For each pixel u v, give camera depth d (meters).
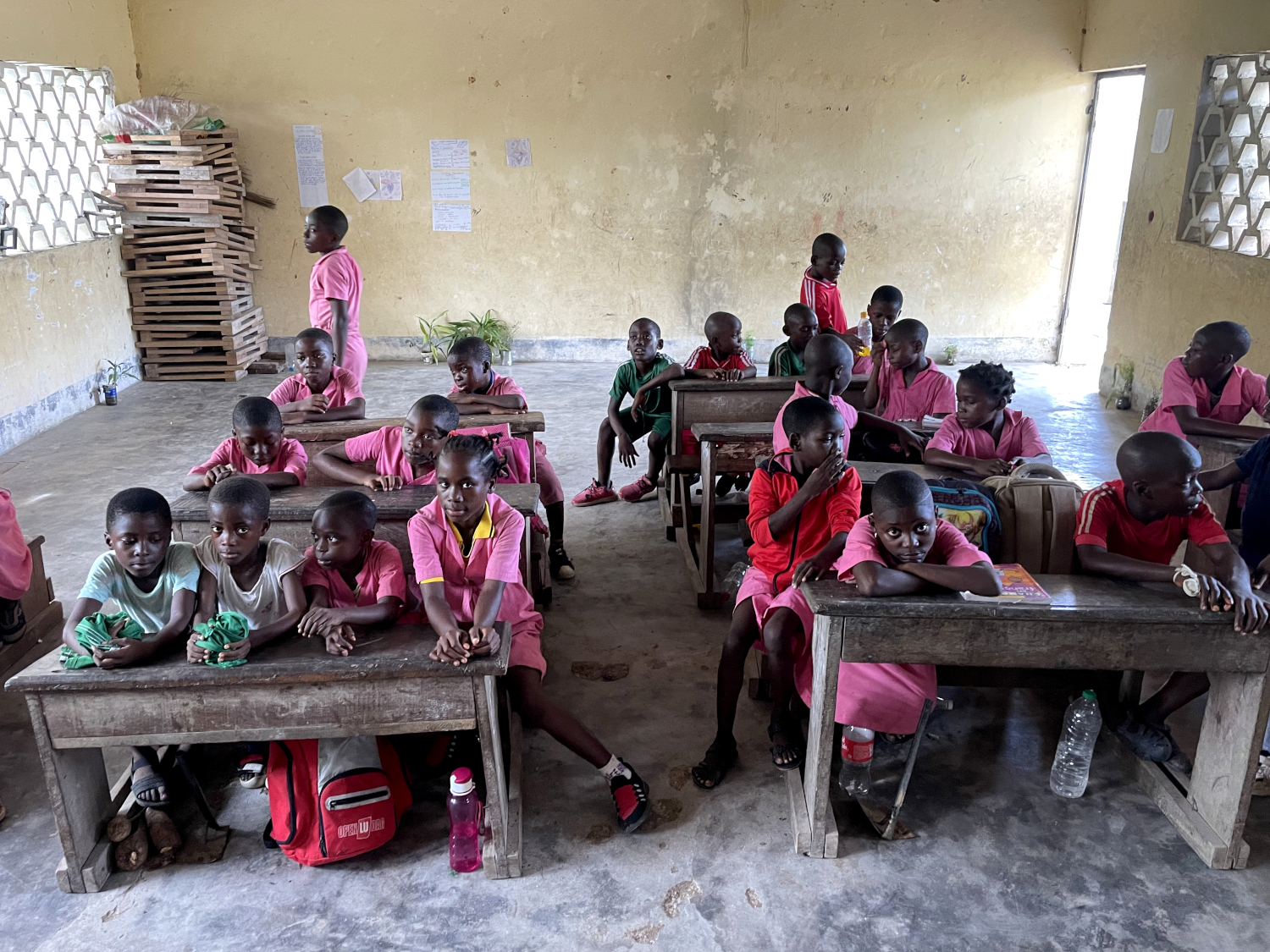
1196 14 6.38
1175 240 6.61
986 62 8.18
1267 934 2.22
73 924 2.27
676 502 4.61
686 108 8.30
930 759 2.90
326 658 2.23
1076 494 2.91
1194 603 2.30
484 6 8.00
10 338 6.20
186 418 6.82
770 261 8.72
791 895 2.35
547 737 3.04
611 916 2.29
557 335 8.92
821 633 2.37
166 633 2.30
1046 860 2.47
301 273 8.62
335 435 3.63
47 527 4.76
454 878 2.41
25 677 2.15
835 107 8.29
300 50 8.07
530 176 8.45
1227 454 3.60
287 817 2.42
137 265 7.75
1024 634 2.30
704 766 2.78
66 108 7.12
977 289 8.77
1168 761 2.74
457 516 2.57
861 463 3.43
